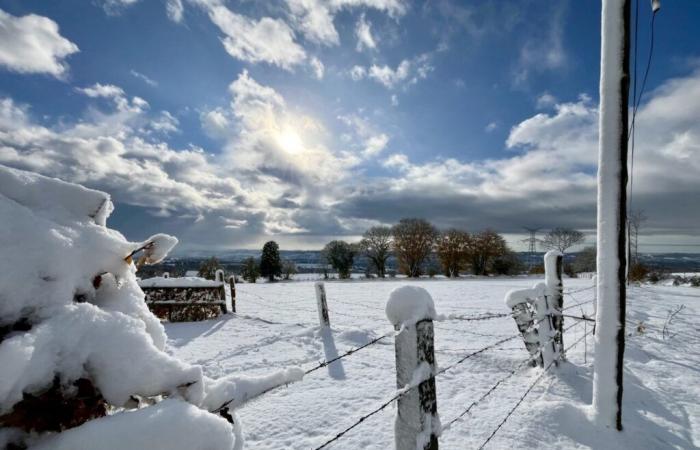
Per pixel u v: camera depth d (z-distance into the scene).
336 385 4.07
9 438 0.93
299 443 2.85
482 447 2.69
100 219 1.38
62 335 1.01
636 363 4.79
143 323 1.21
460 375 4.38
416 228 60.34
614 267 3.00
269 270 51.97
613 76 3.00
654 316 8.73
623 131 2.97
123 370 1.09
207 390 1.31
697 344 5.78
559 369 4.29
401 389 1.66
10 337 0.97
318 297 6.96
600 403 3.04
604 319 3.04
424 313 1.75
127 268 1.34
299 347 5.86
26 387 0.94
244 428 3.08
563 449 2.76
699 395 3.72
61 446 0.93
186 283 8.79
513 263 59.38
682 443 2.85
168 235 1.44
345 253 57.44
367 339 6.20
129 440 0.96
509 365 4.71
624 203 2.99
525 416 3.18
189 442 1.04
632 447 2.79
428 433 1.71
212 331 7.34
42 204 1.22
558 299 4.51
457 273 59.62
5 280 0.98
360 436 2.93
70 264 1.14
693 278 25.30
